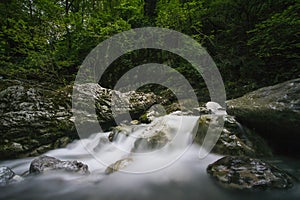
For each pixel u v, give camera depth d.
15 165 3.72
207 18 8.27
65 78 7.69
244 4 6.98
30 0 7.58
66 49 7.83
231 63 7.17
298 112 3.04
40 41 7.01
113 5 9.97
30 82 6.19
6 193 2.66
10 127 4.10
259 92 4.10
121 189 2.77
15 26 6.70
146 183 2.88
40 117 4.43
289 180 2.61
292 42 5.60
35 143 4.25
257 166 2.70
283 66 6.49
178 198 2.54
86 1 10.15
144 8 10.21
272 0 6.14
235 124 3.80
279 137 3.69
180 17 8.07
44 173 2.96
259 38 5.91
